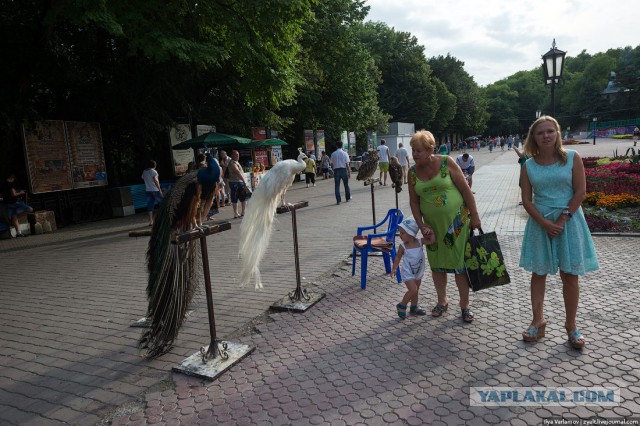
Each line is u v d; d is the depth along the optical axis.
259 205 3.70
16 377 3.62
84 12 9.38
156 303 3.61
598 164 18.19
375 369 3.38
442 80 72.94
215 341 3.63
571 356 3.37
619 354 3.35
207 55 11.67
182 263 3.70
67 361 3.87
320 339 4.00
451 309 4.50
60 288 6.22
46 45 12.30
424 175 3.99
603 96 88.25
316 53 24.59
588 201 10.68
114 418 2.95
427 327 4.09
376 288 5.35
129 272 6.91
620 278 5.10
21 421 2.98
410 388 3.09
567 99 96.31
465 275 4.09
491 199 12.52
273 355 3.74
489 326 4.02
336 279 5.83
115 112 15.73
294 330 4.24
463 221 3.97
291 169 3.69
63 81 13.38
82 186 13.78
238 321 4.56
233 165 12.11
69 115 15.59
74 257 8.38
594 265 3.45
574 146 48.00
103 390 3.34
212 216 12.22
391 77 55.94
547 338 3.70
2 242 10.77
